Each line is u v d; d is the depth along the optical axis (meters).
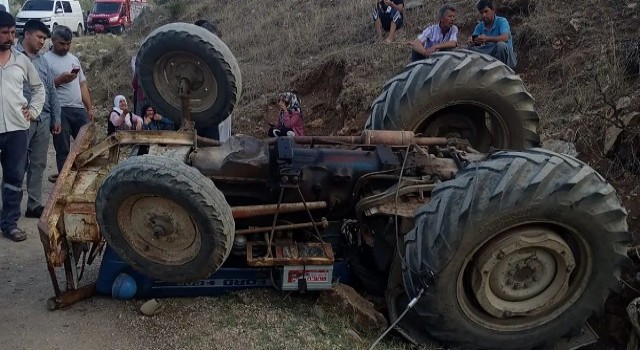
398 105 4.87
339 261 4.38
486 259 3.74
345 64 9.05
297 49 11.28
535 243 3.74
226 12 15.76
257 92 10.08
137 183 3.48
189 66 4.95
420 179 4.13
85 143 4.48
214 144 4.38
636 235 4.72
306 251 4.04
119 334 3.77
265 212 3.96
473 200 3.58
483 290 3.81
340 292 4.06
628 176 5.10
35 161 6.01
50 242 3.73
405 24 9.85
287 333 3.80
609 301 4.54
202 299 4.12
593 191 3.69
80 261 4.86
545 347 4.05
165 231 3.64
